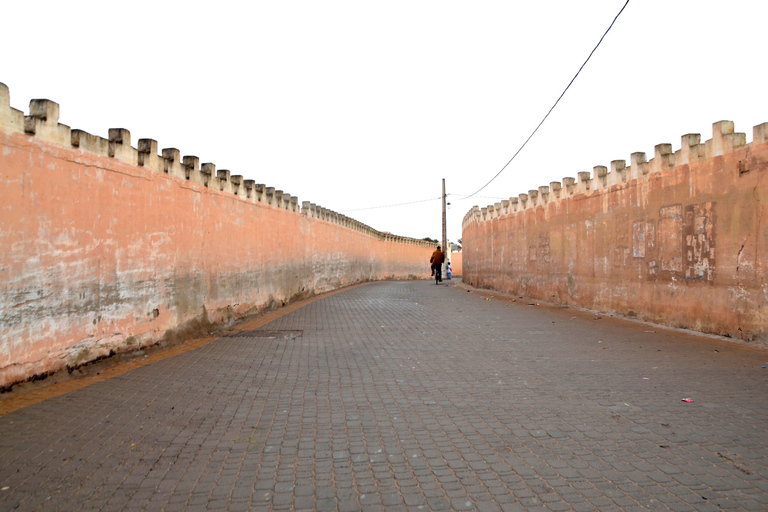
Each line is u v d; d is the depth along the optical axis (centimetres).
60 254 612
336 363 750
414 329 1078
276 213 1459
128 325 750
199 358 769
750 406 526
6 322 536
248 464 396
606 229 1306
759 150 853
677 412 511
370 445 435
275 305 1444
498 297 1880
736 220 900
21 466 379
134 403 538
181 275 903
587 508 325
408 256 4225
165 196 848
